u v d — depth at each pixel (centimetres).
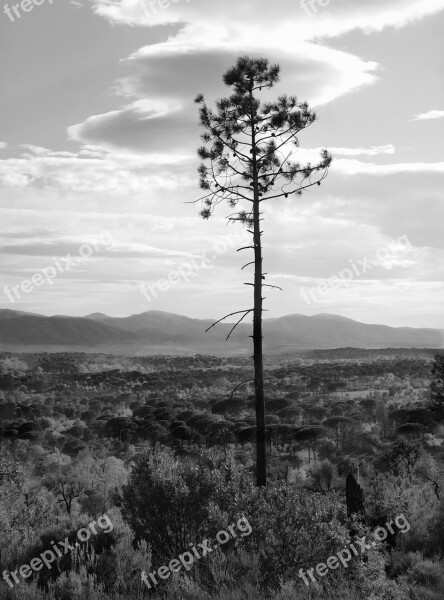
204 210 1836
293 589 912
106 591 1019
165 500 1168
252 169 1805
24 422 10844
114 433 9475
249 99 1789
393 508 1816
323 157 1803
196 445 7806
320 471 3672
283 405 10325
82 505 3112
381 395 12638
